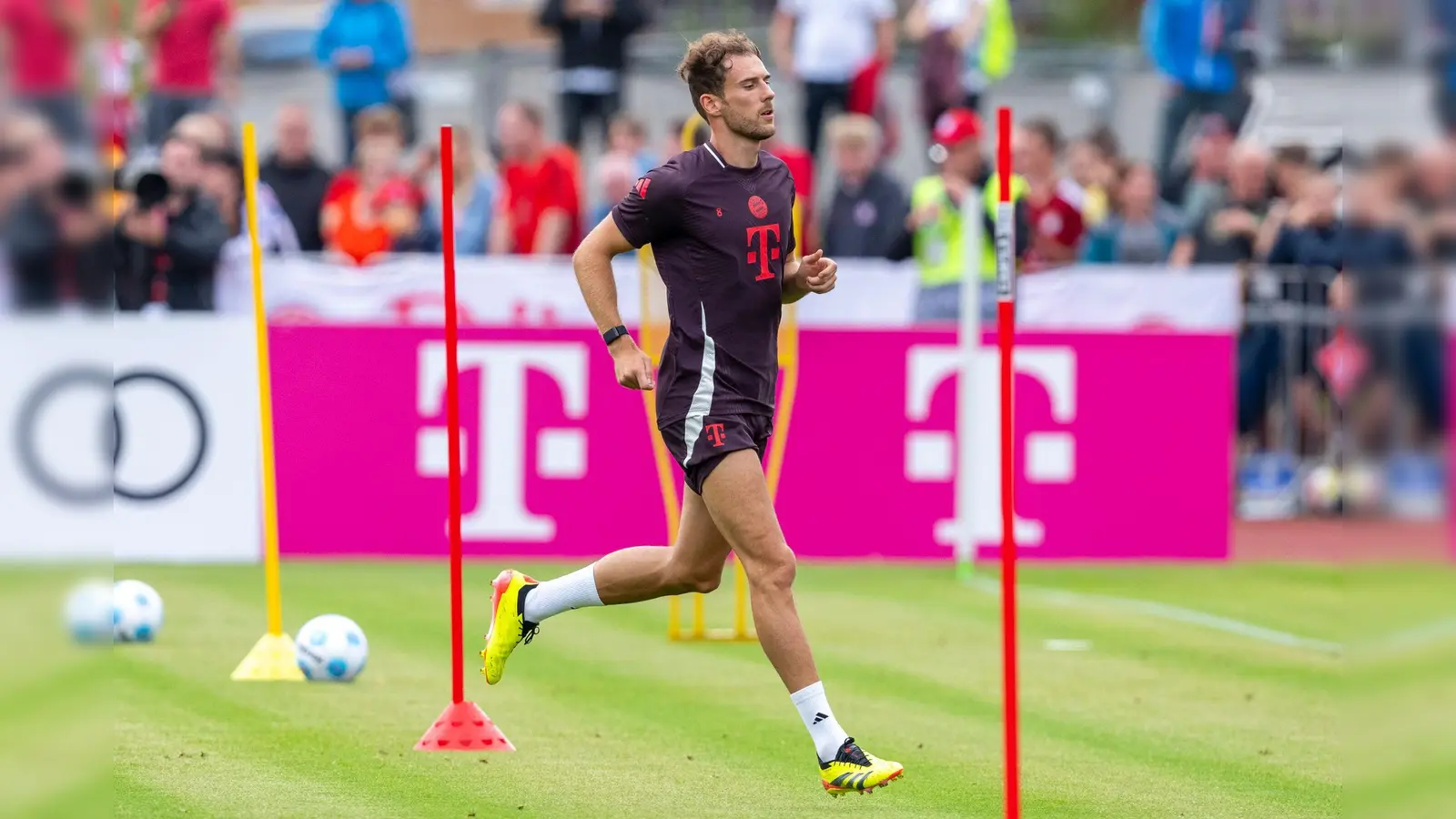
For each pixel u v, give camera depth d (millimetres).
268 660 27266
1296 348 48625
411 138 56406
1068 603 36281
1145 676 28500
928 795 20406
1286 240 50125
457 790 20297
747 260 19781
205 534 41094
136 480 41031
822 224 50219
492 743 22516
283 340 41281
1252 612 35531
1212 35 58125
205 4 53438
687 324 19844
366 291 44312
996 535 42469
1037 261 49031
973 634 32375
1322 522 49031
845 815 19391
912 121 61500
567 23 56156
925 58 56688
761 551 19562
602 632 32500
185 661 28391
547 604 22078
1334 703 26406
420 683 26906
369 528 41438
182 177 43969
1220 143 52688
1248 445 49188
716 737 23500
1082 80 63281
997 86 62781
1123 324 47188
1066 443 42438
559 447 41531
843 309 46062
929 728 24359
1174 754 22859
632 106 60938
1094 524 42531
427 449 41469
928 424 42156
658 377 20250
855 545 42094
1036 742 23547
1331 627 33594
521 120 49219
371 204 48875
